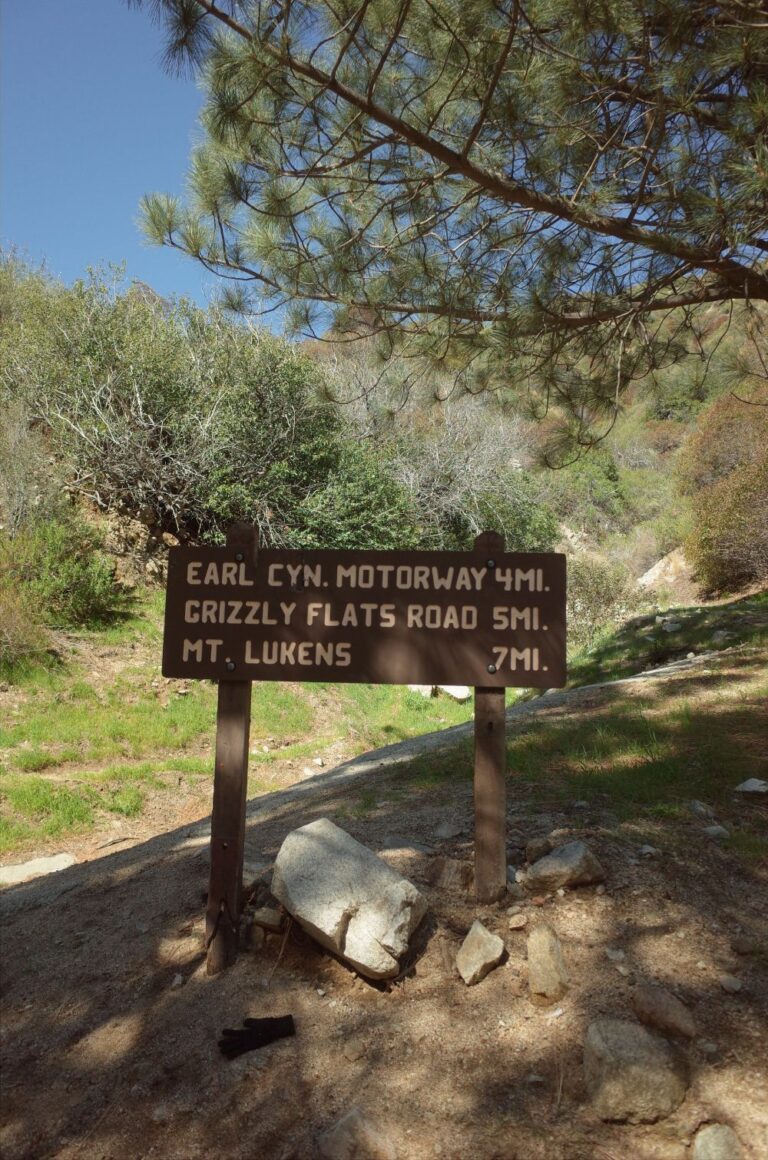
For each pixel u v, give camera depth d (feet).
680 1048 8.46
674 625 40.55
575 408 22.62
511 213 19.92
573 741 19.75
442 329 22.44
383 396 66.18
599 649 41.65
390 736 46.73
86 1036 9.84
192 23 14.88
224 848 10.73
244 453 59.67
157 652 47.39
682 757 17.15
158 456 58.54
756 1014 8.89
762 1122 7.56
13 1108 8.90
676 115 15.71
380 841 13.74
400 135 17.40
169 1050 9.34
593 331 20.99
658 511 104.88
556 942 9.82
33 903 14.10
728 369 21.90
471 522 74.79
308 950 10.53
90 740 37.06
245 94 16.90
